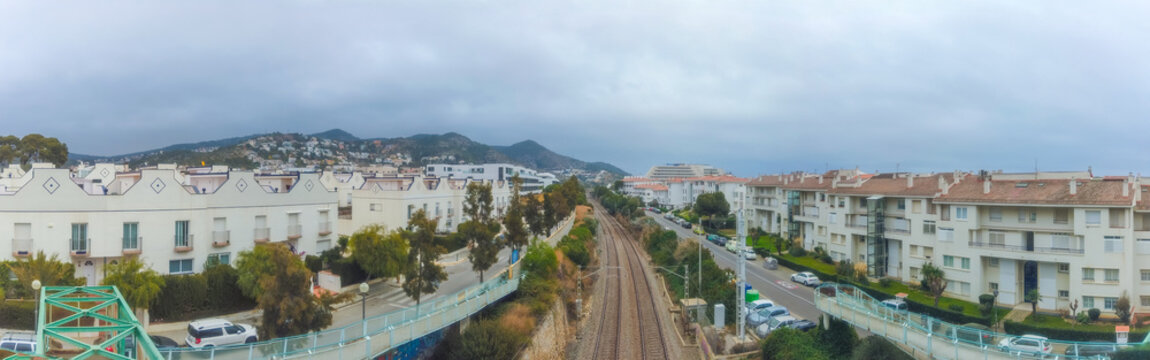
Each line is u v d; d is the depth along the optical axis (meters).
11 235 35.41
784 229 86.06
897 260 58.22
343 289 42.59
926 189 55.69
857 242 64.06
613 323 49.44
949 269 51.03
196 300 34.03
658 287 63.19
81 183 39.97
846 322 36.59
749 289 54.44
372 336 26.78
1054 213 45.47
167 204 38.72
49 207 36.00
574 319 50.28
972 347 26.56
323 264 44.50
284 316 25.70
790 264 69.75
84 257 36.59
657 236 83.75
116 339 15.86
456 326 36.38
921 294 51.69
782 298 54.91
